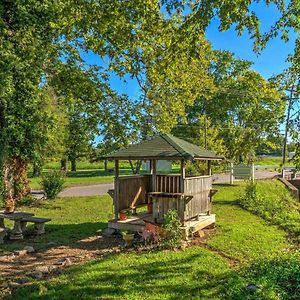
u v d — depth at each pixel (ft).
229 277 21.52
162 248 28.84
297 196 73.56
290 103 28.32
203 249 28.89
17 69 45.57
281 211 50.83
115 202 35.55
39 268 23.71
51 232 36.47
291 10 20.74
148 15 23.75
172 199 33.65
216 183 78.18
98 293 19.34
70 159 119.96
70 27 28.48
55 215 46.47
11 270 23.97
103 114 49.16
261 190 68.39
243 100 103.76
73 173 128.98
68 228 38.37
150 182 41.45
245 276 21.40
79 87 44.21
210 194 39.63
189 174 66.03
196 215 35.81
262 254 27.99
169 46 20.84
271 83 31.07
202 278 21.77
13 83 47.80
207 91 86.28
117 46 29.81
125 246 30.22
